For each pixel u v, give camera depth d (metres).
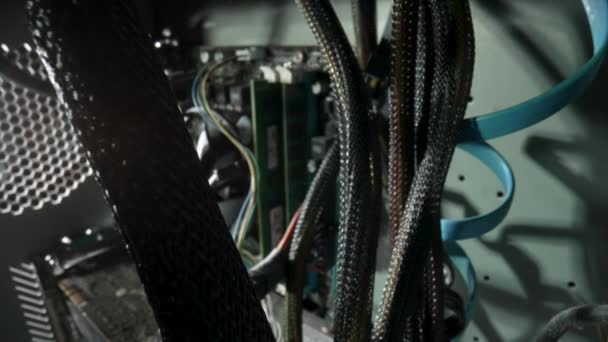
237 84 0.64
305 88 0.60
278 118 0.61
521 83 0.44
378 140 0.38
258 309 0.20
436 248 0.34
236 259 0.20
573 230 0.44
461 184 0.51
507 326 0.51
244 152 0.60
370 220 0.34
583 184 0.43
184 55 0.77
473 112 0.47
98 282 0.54
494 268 0.50
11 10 0.40
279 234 0.64
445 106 0.33
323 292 0.64
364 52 0.49
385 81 0.46
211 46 0.72
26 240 0.51
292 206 0.64
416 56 0.34
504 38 0.44
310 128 0.62
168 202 0.18
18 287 0.51
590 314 0.35
